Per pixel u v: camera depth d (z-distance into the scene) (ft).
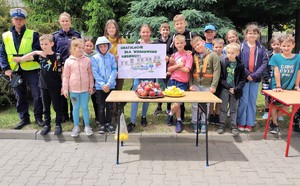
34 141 16.75
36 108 17.93
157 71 17.17
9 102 22.03
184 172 13.28
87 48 17.60
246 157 14.82
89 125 17.74
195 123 17.38
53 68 16.34
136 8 28.22
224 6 33.14
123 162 14.25
